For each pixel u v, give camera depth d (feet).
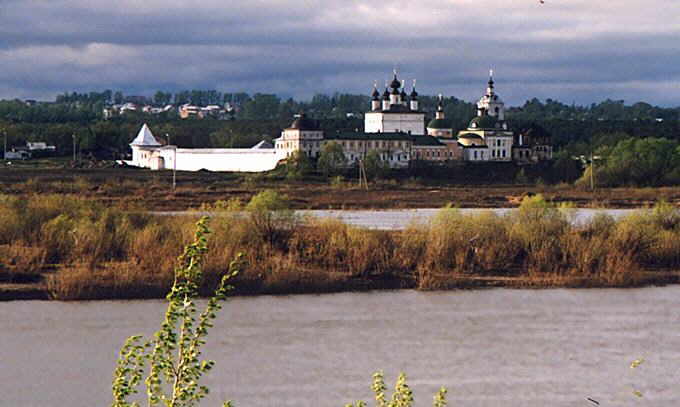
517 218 438.81
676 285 392.88
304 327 322.75
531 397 261.03
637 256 418.10
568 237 417.49
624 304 360.69
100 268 378.53
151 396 131.23
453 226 418.51
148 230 399.24
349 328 321.52
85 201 479.41
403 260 398.62
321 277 375.86
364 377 273.13
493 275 397.19
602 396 262.88
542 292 378.12
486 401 257.75
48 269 382.22
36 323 322.34
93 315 332.80
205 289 361.92
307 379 270.87
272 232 416.87
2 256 386.11
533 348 303.07
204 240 134.00
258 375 272.92
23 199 464.24
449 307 353.51
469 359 290.56
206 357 287.89
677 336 318.04
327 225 422.00
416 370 280.72
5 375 272.10
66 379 269.85
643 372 282.15
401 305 355.36
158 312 337.52
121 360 135.85
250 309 343.46
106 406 250.57
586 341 310.86
